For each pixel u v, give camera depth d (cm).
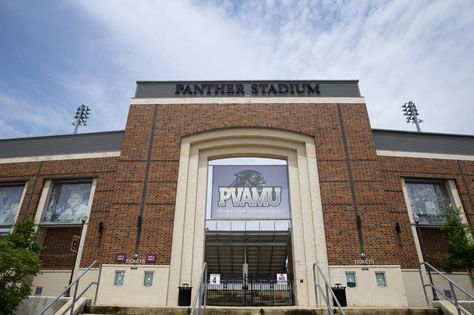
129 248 1427
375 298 1324
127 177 1562
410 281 1508
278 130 1664
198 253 1468
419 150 1816
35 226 1642
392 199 1678
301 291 1391
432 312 1095
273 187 1644
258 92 1766
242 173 1678
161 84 1802
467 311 1002
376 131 1838
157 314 1080
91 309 1099
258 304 1598
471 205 1723
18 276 1145
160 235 1450
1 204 1836
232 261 2461
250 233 1988
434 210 1727
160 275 1380
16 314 1153
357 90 1764
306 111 1694
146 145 1633
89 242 1606
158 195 1526
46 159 1878
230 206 1614
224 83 1792
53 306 1138
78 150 1881
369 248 1406
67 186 1834
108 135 1894
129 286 1363
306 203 1534
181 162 1606
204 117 1689
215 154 1677
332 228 1447
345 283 1353
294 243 1480
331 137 1631
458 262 1449
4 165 1902
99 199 1711
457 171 1791
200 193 1590
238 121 1673
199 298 893
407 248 1573
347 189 1520
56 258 1711
